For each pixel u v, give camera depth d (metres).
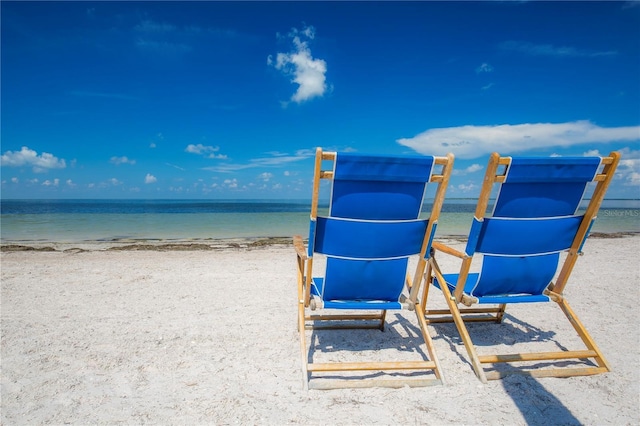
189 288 4.68
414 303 2.59
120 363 2.62
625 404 2.14
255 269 5.90
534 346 3.01
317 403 2.14
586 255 7.32
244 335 3.16
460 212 29.59
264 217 22.67
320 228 2.34
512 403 2.15
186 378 2.42
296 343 3.01
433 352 2.46
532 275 2.57
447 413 2.04
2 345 2.90
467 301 2.54
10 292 4.44
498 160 2.16
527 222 2.40
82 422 1.95
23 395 2.21
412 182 2.27
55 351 2.80
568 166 2.23
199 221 19.48
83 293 4.42
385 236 2.37
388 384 2.31
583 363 2.70
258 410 2.07
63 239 11.56
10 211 29.25
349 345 3.00
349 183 2.21
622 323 3.50
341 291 2.52
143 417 2.00
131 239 11.65
